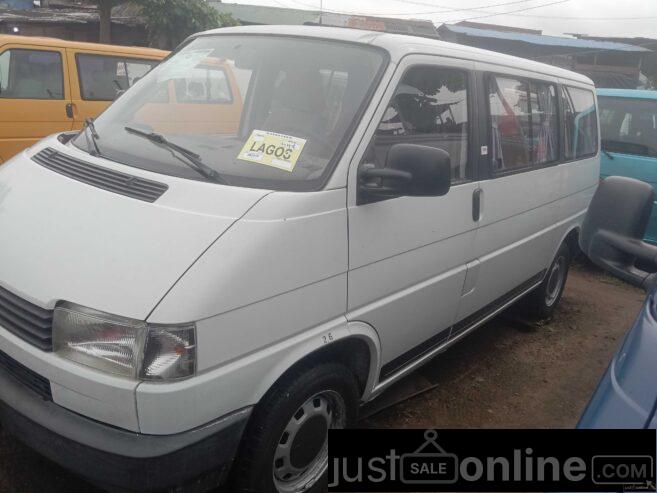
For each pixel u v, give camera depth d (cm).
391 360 298
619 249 203
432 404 368
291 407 235
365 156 252
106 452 194
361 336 263
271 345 221
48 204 237
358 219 247
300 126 258
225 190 222
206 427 205
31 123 665
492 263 363
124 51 741
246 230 208
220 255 201
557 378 422
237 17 2219
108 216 218
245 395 215
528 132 392
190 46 339
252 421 228
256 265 207
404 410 357
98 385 194
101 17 1509
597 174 525
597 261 209
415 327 305
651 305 186
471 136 325
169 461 196
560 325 521
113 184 237
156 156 258
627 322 543
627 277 202
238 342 208
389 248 268
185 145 264
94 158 264
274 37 306
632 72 2256
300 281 225
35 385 214
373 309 266
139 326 190
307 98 270
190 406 197
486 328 498
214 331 199
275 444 233
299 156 245
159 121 292
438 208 296
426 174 234
